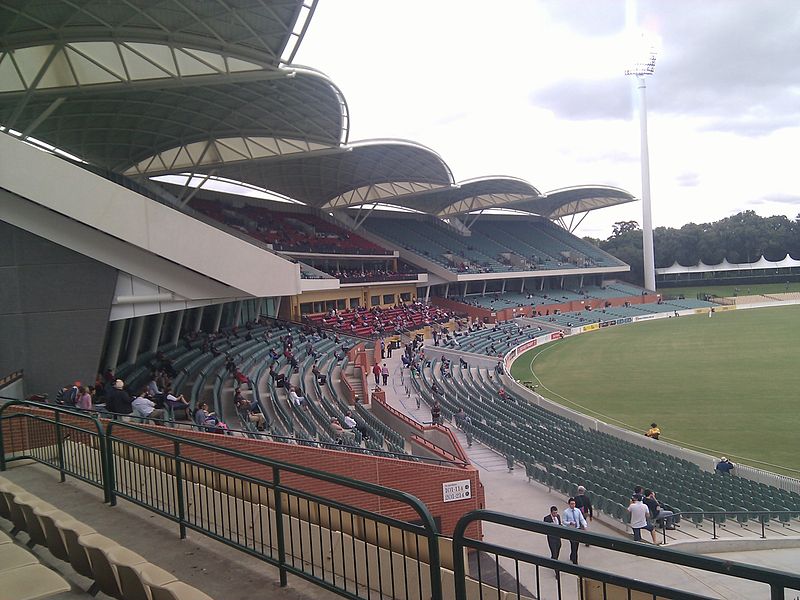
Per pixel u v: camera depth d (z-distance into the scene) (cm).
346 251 6178
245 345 3284
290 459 1341
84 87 2700
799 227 11544
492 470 2175
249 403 2038
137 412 1516
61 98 2758
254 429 1714
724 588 1209
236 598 554
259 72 2736
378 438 2047
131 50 2467
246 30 2397
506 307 7488
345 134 3916
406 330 5634
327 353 3728
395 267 7269
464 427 2645
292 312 5034
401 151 5116
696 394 3456
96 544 541
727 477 2020
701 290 10969
